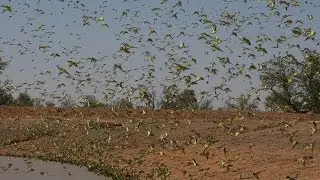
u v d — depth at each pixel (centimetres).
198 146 2205
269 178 1573
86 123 3092
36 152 2642
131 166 2067
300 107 4959
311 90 4841
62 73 1106
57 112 3672
